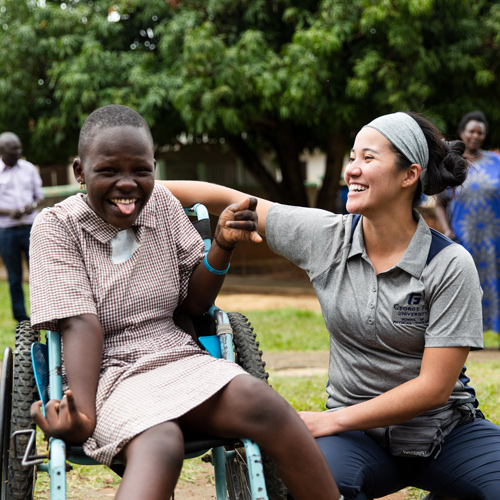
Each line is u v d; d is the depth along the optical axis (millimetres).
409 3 9562
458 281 2277
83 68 10734
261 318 8945
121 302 2361
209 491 3365
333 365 2549
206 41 10148
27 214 7414
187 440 2188
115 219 2303
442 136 2439
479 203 6387
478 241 6457
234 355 2664
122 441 1979
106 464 2018
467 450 2373
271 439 2055
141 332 2395
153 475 1881
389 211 2357
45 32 11430
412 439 2381
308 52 10008
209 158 17328
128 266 2391
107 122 2271
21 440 2205
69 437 2029
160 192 2592
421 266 2330
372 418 2312
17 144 7363
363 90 9977
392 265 2387
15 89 11352
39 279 2295
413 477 2479
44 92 11695
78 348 2191
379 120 2354
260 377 2414
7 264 7508
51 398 2170
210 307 2645
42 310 2238
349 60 10461
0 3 11461
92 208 2375
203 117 10250
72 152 11922
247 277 14109
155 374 2209
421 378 2287
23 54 11336
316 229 2523
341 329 2441
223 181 17562
